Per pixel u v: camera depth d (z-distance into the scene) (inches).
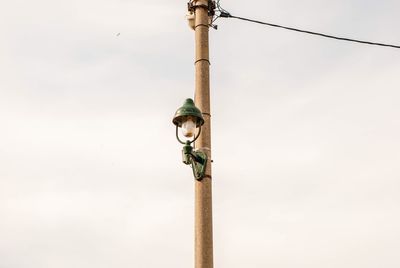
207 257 240.5
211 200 252.2
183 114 243.8
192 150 247.9
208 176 254.8
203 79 275.4
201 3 292.2
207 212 248.4
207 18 291.6
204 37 285.0
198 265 240.2
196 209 250.1
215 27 303.3
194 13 296.0
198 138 263.0
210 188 254.1
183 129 246.2
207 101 271.3
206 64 279.4
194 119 247.0
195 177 251.8
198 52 281.7
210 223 247.4
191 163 251.3
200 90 273.3
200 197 250.8
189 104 247.9
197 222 247.8
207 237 243.9
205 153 258.7
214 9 305.9
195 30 290.0
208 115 268.4
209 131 265.7
